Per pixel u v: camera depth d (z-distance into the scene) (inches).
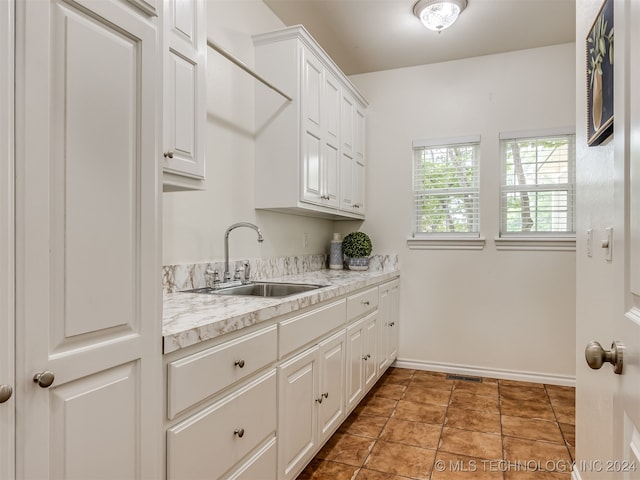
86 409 31.2
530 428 92.7
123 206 34.4
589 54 59.3
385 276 119.6
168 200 73.2
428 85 136.3
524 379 124.9
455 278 132.8
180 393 42.5
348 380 91.5
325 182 108.3
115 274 33.7
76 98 30.5
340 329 87.9
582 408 66.4
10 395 26.2
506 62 128.0
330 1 101.0
